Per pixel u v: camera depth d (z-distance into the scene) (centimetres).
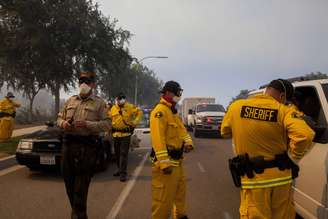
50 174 911
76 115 513
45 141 852
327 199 395
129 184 807
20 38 2445
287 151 341
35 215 578
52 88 3053
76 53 2828
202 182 840
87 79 520
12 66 2672
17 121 3047
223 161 1175
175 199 475
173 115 443
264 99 346
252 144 340
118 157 893
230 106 369
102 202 655
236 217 575
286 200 338
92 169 514
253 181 337
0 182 817
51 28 2589
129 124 849
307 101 518
